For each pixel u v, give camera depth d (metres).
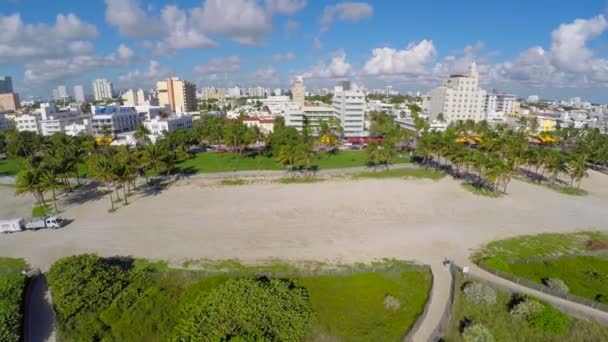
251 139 120.69
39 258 47.38
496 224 61.16
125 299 36.72
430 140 105.94
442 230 57.88
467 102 191.12
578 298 37.12
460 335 33.56
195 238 53.94
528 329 34.53
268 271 42.88
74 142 118.44
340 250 50.09
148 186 83.69
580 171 83.19
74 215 64.19
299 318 33.56
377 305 37.75
